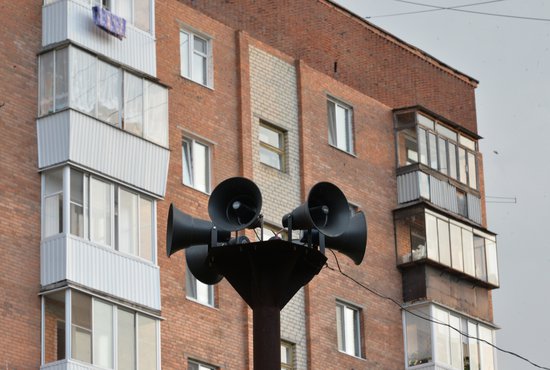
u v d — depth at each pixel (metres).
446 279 59.53
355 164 58.66
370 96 61.97
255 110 54.78
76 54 46.50
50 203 45.12
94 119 46.44
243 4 57.75
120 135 47.28
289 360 53.28
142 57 49.44
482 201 63.75
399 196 60.12
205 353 49.28
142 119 48.34
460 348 59.06
